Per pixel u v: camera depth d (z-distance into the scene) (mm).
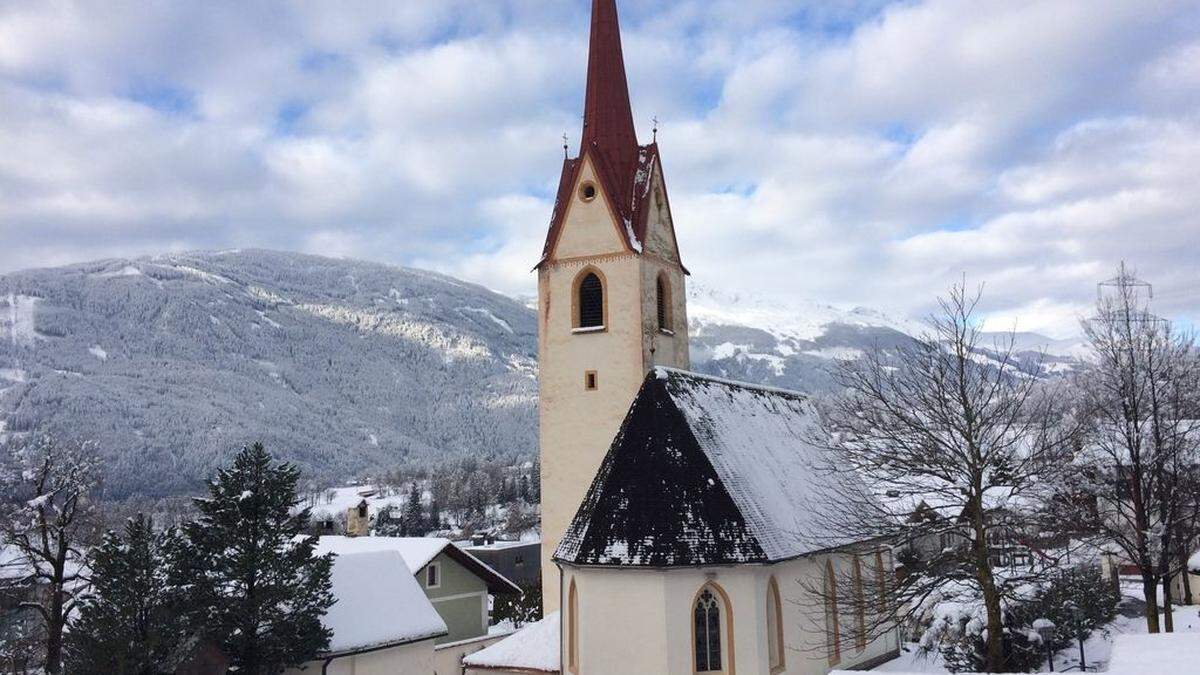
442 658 50656
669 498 31875
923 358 31859
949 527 30594
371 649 38781
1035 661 35062
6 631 45688
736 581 30922
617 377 42000
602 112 45000
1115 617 41938
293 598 34281
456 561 56625
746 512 32344
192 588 33125
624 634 30703
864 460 33469
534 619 65562
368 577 42812
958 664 36375
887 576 37750
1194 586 53375
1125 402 33281
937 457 30016
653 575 30516
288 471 35906
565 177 45125
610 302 42531
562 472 42406
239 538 34344
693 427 34281
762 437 39344
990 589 29000
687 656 30281
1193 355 36219
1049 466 30125
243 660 33500
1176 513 34156
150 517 34500
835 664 36688
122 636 29297
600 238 43031
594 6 46312
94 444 53812
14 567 53375
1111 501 34344
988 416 30875
